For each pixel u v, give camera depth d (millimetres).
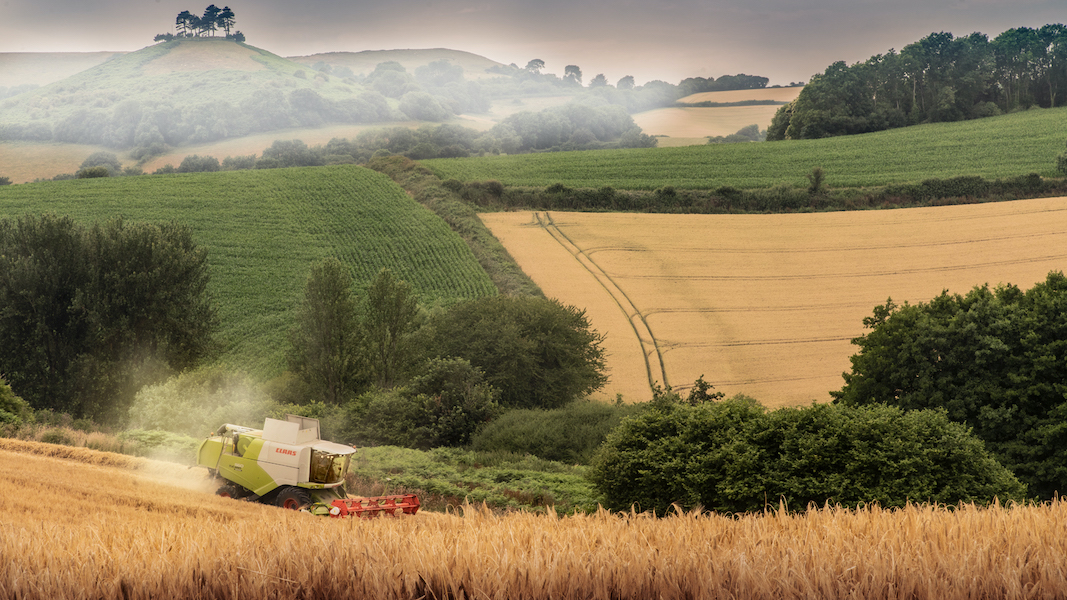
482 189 94125
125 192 96625
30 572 5070
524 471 27016
